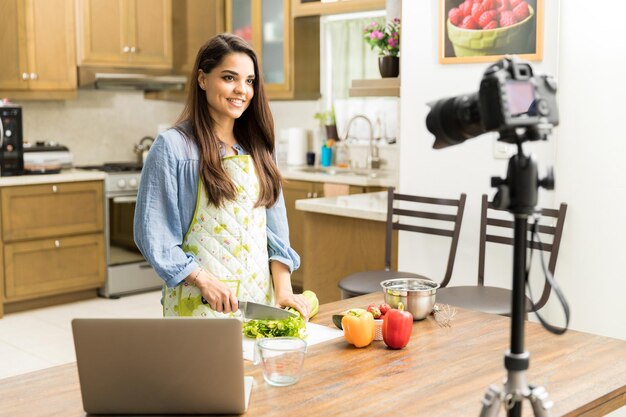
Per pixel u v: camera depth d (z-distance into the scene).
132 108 6.14
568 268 3.19
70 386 1.63
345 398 1.55
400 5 4.16
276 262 2.33
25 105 5.58
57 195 5.13
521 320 1.24
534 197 1.22
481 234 3.27
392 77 4.01
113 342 1.44
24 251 5.03
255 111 2.28
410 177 3.74
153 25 5.68
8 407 1.52
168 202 2.13
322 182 5.27
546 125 1.23
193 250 2.18
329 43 5.85
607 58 2.99
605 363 1.78
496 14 3.30
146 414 1.49
